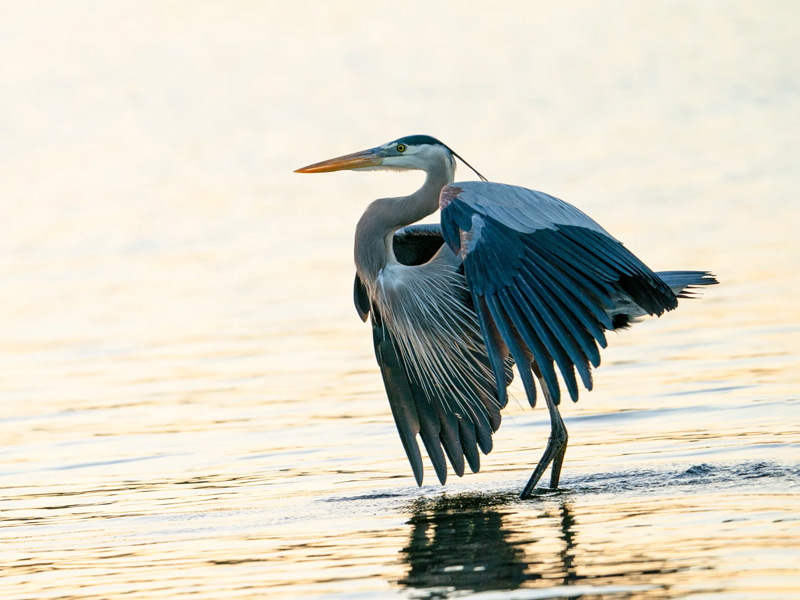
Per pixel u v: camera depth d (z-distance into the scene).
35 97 45.91
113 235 25.89
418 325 9.81
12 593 7.45
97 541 8.60
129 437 12.12
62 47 56.22
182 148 36.75
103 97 45.91
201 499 9.66
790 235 21.14
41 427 12.80
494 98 42.69
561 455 9.42
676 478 9.19
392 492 9.62
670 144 32.19
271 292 19.97
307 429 12.02
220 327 17.77
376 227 9.96
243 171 32.91
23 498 10.07
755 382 12.45
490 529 8.24
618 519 8.16
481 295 8.23
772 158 29.19
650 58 49.66
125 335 17.56
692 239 21.22
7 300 20.36
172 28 61.12
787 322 15.48
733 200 24.67
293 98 44.62
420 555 7.70
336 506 9.23
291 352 15.98
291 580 7.32
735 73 44.41
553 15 64.38
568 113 38.91
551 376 7.91
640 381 13.02
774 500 8.26
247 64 52.44
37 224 27.42
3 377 15.41
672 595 6.50
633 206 24.59
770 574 6.70
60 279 21.91
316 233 25.03
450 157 10.10
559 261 8.34
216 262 22.69
